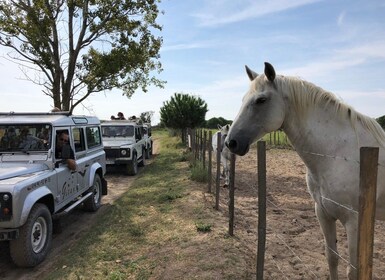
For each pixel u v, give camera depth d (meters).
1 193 4.50
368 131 2.96
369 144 2.89
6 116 6.51
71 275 4.45
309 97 3.03
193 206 7.21
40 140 5.95
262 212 3.56
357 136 2.90
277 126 3.08
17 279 4.66
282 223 6.29
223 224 6.02
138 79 17.19
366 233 1.88
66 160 6.27
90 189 7.63
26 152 5.87
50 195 5.58
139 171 13.91
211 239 5.21
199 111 25.11
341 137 2.93
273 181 10.61
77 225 6.99
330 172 2.92
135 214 7.15
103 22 15.09
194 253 4.71
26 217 4.64
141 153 14.73
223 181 10.09
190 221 6.23
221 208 7.15
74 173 6.69
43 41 14.23
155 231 5.94
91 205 7.75
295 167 13.67
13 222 4.51
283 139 23.69
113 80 16.09
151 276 4.27
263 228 3.60
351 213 2.80
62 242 6.04
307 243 5.33
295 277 4.15
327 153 2.96
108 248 5.30
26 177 5.07
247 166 13.78
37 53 15.09
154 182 10.62
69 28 15.09
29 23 14.31
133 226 6.30
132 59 15.27
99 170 8.48
